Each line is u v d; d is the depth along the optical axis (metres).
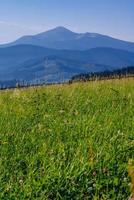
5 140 7.62
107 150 6.94
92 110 11.26
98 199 5.16
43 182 5.40
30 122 9.44
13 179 5.66
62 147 7.03
